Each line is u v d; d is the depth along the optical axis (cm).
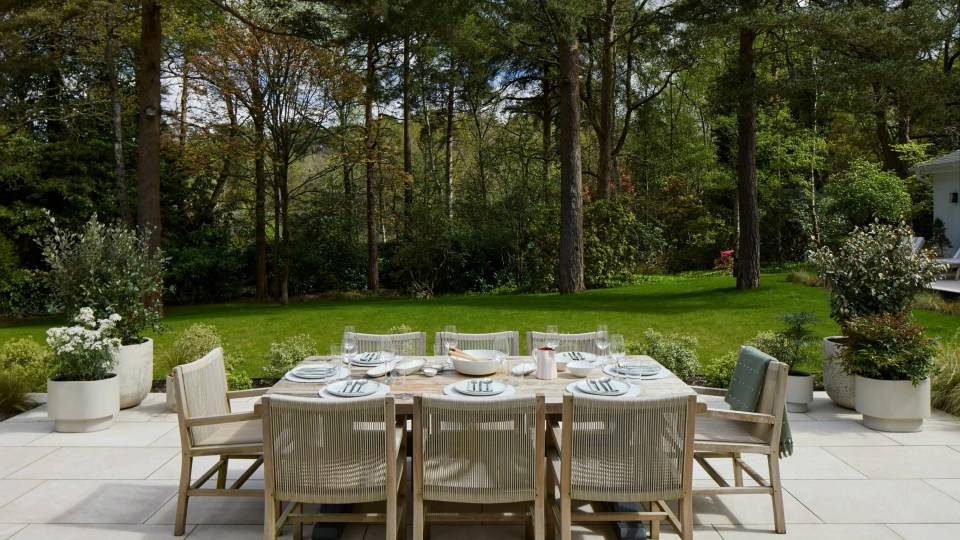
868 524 338
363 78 1545
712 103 1349
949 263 1280
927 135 1945
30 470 423
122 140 1628
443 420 272
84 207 1563
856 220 1670
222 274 1711
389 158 1764
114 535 326
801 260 2048
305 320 1039
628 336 847
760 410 343
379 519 298
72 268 592
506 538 329
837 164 2261
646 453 278
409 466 396
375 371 360
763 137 1775
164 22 1441
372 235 1836
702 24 1130
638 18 1602
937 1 1025
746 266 1258
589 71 1848
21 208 1496
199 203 1777
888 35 1001
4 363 636
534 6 1289
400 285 1852
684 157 2425
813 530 331
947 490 384
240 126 1434
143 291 619
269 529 283
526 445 274
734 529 334
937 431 503
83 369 513
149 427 523
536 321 966
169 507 363
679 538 325
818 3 1191
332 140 1572
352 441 278
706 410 323
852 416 548
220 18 1454
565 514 279
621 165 2495
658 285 1470
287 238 1542
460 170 2538
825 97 1055
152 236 1062
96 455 454
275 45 1350
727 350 777
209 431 353
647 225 2033
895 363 489
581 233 1388
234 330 964
